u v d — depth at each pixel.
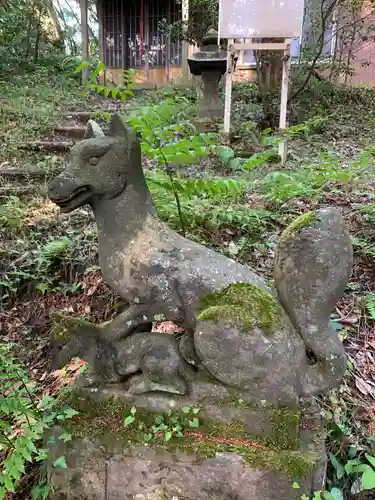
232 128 6.46
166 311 1.75
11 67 10.22
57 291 3.45
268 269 3.20
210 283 1.71
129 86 2.58
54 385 2.66
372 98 9.21
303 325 1.67
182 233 3.01
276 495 1.73
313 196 3.98
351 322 2.85
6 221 4.03
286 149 5.22
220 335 1.65
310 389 1.71
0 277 3.56
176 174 4.32
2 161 5.62
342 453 2.14
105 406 1.87
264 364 1.66
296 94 7.64
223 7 5.77
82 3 10.12
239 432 1.76
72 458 1.89
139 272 1.73
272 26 5.66
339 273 1.60
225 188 2.81
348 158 5.40
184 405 1.79
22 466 1.77
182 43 10.79
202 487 1.79
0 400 1.92
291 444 1.73
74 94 9.04
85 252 3.61
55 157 5.54
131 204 1.78
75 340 1.84
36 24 11.86
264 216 3.75
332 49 11.02
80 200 1.76
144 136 2.44
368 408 2.37
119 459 1.84
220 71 7.17
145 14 11.30
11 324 3.33
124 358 1.82
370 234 3.54
